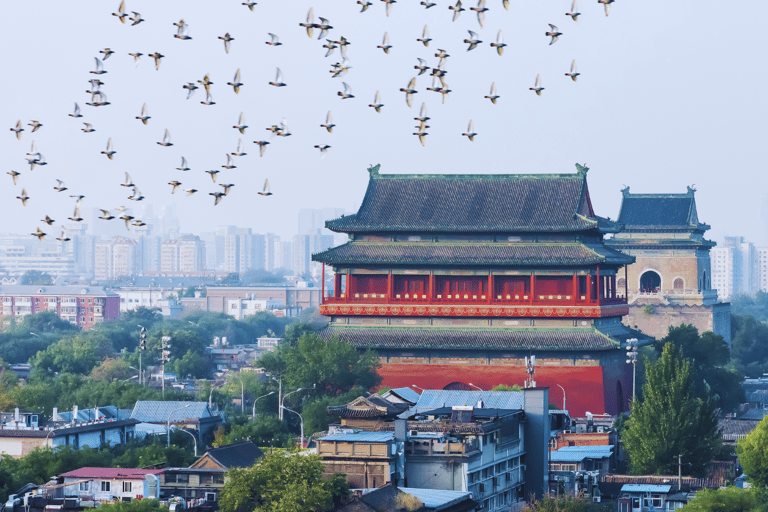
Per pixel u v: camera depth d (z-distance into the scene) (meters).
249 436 183.75
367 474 133.25
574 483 159.38
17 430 172.50
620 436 193.62
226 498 123.44
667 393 171.25
